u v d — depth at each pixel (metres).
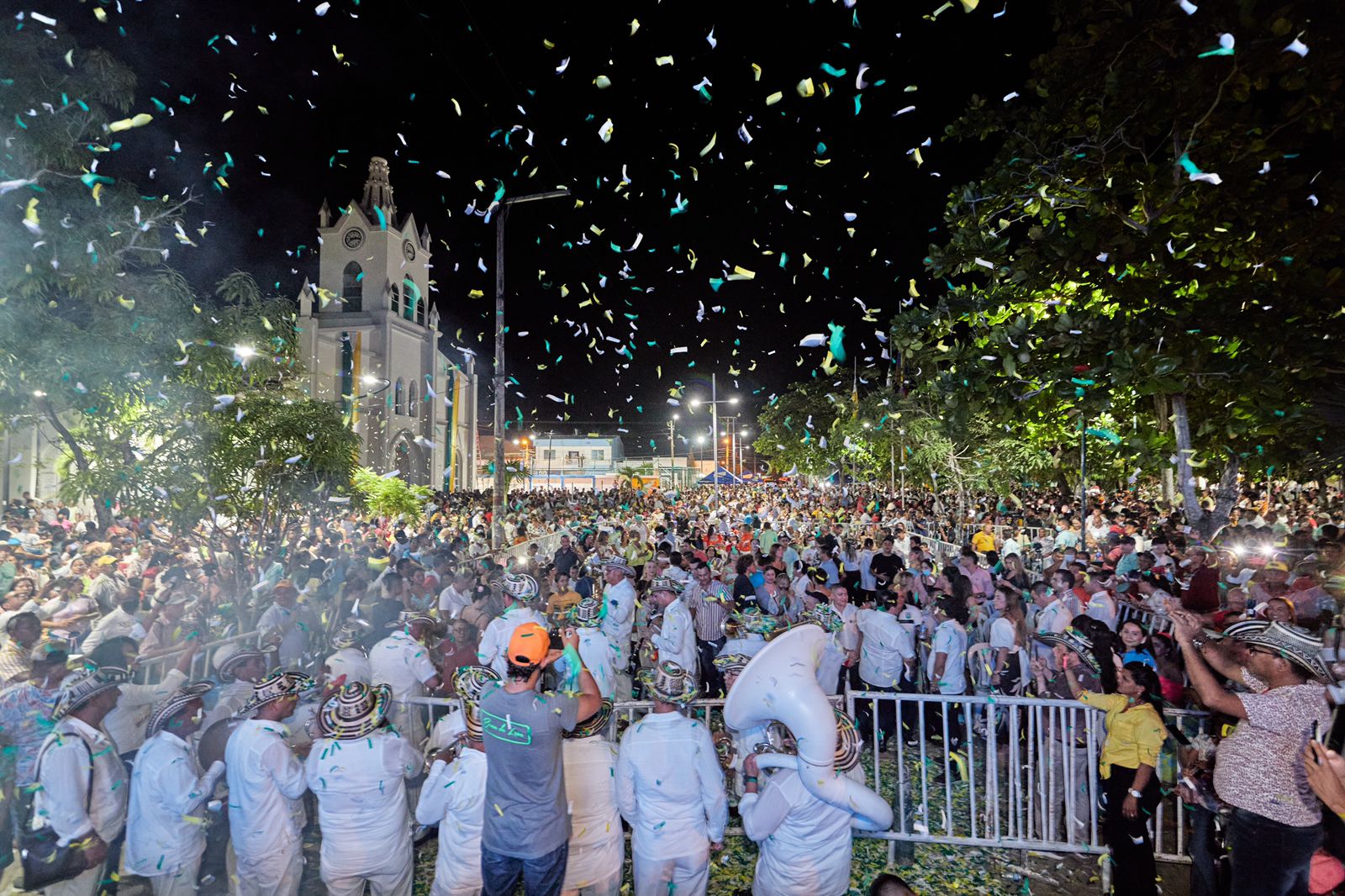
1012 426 8.97
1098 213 7.72
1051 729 5.11
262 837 3.93
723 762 5.75
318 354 39.44
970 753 5.12
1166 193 7.45
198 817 4.07
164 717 4.08
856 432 25.91
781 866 3.87
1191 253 7.43
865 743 7.09
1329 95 6.79
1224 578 8.69
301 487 10.01
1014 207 8.12
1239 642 3.73
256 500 9.65
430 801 4.03
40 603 7.35
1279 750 3.50
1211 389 7.67
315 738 4.05
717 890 4.76
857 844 5.39
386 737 3.97
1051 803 5.11
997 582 6.94
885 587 9.54
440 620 7.61
